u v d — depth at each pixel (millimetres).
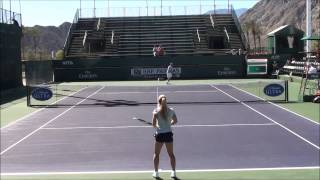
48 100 32188
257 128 20500
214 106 28219
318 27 99812
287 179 12523
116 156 15602
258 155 15469
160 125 12625
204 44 59219
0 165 14531
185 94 35375
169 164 14414
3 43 40062
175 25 62469
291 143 17266
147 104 29688
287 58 50844
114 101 31531
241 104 28969
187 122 22422
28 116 25156
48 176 13172
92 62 51031
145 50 58938
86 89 40562
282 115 24109
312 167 13805
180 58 51000
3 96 36469
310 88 32094
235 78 50781
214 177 12828
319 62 33062
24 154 16031
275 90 29938
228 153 15828
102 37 60594
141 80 50594
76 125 21938
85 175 13242
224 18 64062
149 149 16594
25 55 73875
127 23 63094
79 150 16578
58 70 51156
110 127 21266
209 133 19531
